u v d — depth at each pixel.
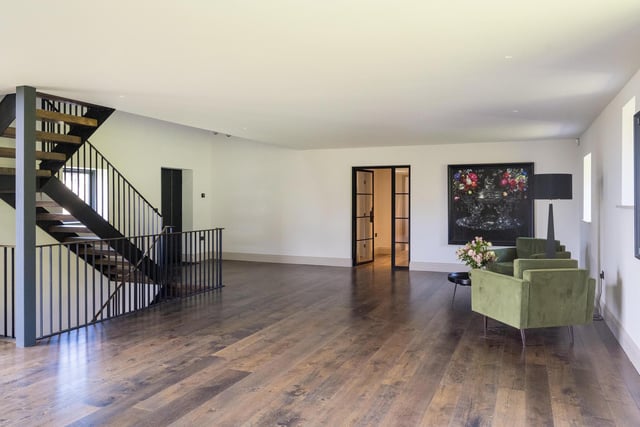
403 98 5.08
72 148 5.64
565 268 4.66
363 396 3.28
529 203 8.41
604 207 5.50
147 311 5.77
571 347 4.38
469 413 3.02
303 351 4.26
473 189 8.77
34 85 4.48
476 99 5.10
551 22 2.93
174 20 2.92
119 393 3.32
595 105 5.35
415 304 6.20
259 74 4.15
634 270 4.02
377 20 2.91
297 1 2.64
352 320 5.36
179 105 5.44
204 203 10.58
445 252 9.04
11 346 4.39
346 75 4.18
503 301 4.55
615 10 2.75
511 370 3.79
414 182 9.22
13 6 2.70
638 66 3.85
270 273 8.82
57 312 6.95
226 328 5.01
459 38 3.24
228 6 2.71
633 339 4.05
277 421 2.90
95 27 3.03
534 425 2.86
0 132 4.93
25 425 2.85
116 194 8.37
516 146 8.52
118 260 6.91
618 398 3.26
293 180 10.12
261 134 7.77
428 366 3.88
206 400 3.21
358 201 9.88
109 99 5.11
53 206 5.94
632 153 4.50
